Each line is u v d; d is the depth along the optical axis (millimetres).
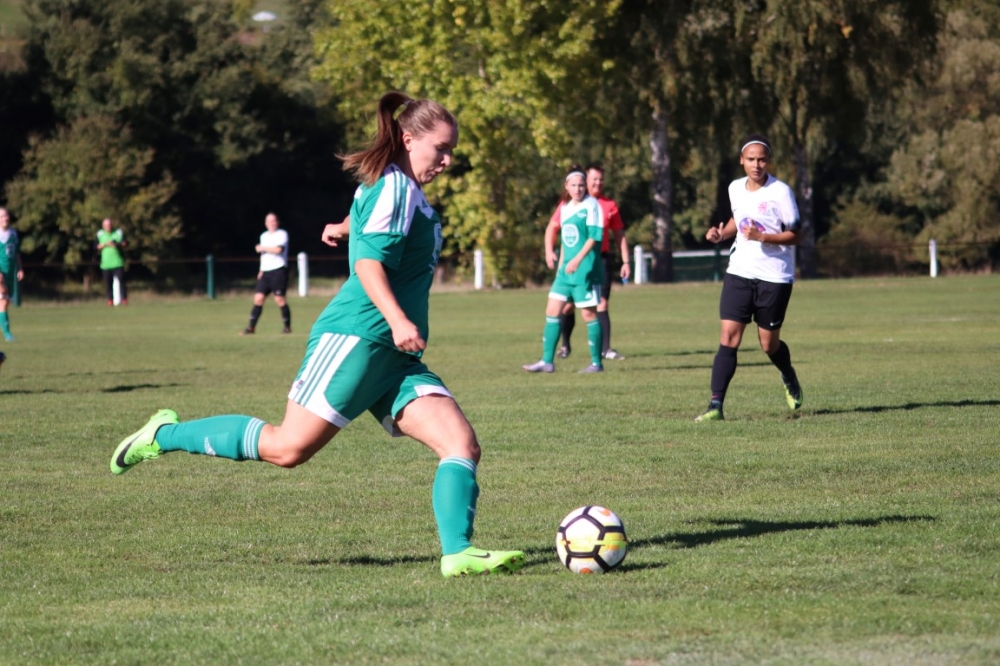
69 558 20031
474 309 113000
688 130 165625
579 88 146625
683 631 14641
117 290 142750
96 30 190125
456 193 154750
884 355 56812
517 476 27625
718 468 28188
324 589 17438
